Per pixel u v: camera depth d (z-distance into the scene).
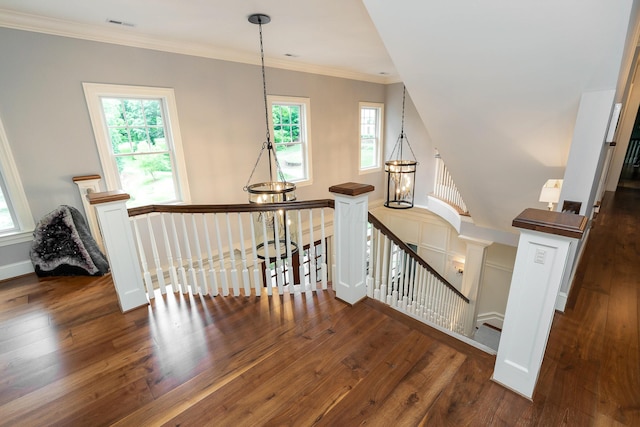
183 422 1.44
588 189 2.23
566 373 1.67
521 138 2.81
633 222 4.27
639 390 1.54
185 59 3.73
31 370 1.79
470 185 3.90
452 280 6.61
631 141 9.51
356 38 3.60
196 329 2.14
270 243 2.66
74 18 2.82
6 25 2.67
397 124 6.73
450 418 1.41
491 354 1.82
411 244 7.23
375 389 1.58
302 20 3.01
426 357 1.80
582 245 3.13
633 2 1.65
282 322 2.19
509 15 1.94
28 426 1.44
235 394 1.58
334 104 5.74
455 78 2.57
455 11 2.05
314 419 1.43
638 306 2.31
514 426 1.36
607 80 1.99
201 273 2.53
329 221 6.14
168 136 3.82
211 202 4.28
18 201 2.95
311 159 5.57
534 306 1.40
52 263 3.01
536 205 3.60
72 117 3.10
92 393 1.61
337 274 2.40
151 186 3.80
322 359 1.81
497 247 5.53
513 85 2.38
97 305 2.50
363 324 2.14
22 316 2.36
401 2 2.16
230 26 3.15
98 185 3.32
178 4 2.60
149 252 3.86
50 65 2.91
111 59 3.22
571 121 2.41
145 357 1.87
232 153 4.39
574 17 1.79
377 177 7.13
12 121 2.82
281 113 5.04
